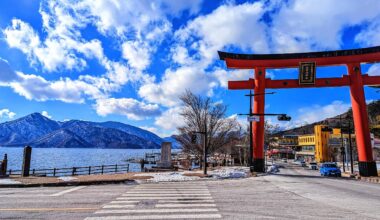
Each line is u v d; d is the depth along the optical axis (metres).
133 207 10.55
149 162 109.69
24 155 26.05
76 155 192.12
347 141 71.88
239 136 72.12
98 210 9.95
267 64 34.47
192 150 53.12
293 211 9.87
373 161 31.31
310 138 109.12
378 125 58.88
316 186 19.33
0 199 12.46
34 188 17.19
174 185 19.33
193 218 8.73
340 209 10.29
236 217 8.88
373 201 12.45
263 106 34.25
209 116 49.59
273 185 19.62
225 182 21.94
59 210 9.91
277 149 122.62
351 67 33.06
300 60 33.81
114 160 138.38
